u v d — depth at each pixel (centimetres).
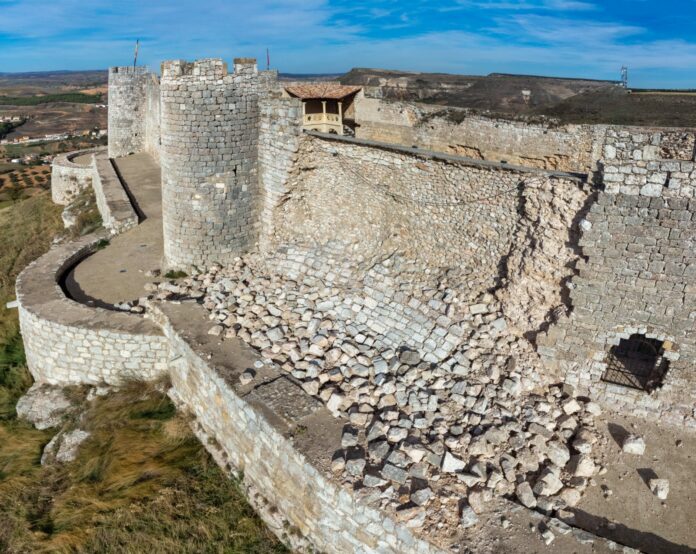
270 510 928
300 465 834
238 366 1052
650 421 955
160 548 873
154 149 3288
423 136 2183
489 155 1988
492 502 769
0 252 2619
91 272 1609
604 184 895
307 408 936
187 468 1044
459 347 1051
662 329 919
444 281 1180
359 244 1340
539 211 1005
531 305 1035
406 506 746
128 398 1245
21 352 1584
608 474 867
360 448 847
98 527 915
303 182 1395
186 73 1309
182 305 1287
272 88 2062
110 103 3478
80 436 1170
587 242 926
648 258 894
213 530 911
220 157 1391
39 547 893
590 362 981
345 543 802
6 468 1113
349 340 1120
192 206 1426
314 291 1277
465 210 1157
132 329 1264
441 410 930
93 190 2936
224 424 1030
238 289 1346
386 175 1262
